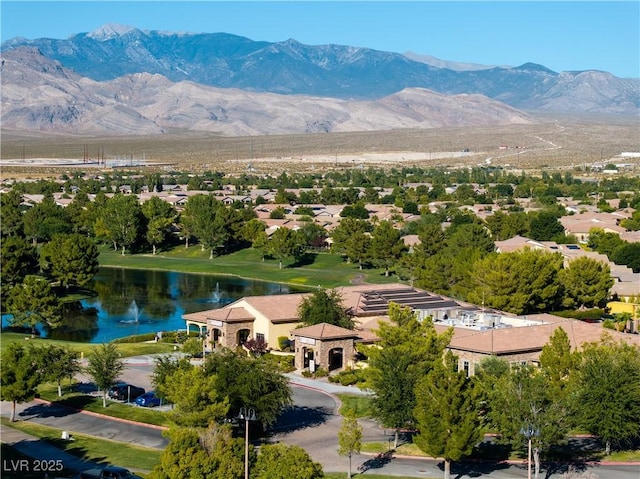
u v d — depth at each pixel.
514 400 63.91
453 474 64.25
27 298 118.44
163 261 187.38
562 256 128.88
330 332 94.75
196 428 63.19
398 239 168.62
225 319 102.69
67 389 87.56
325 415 79.50
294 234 179.50
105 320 129.12
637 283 131.62
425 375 69.19
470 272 121.88
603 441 70.06
